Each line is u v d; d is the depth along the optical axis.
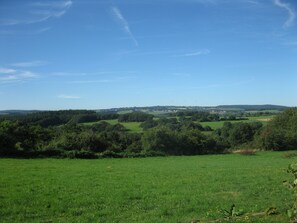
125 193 24.05
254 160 63.72
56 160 58.53
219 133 112.56
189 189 25.98
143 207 19.67
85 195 23.27
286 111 105.12
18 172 37.12
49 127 91.25
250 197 22.33
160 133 83.06
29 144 69.44
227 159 67.44
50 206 19.88
